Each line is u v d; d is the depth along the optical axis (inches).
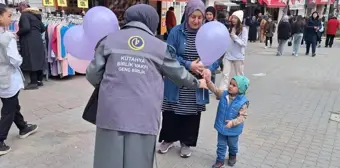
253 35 766.5
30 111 199.8
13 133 168.1
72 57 133.6
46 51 268.5
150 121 89.1
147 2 447.5
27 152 148.3
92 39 109.4
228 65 251.3
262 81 322.3
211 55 116.3
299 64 438.3
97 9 109.5
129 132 87.4
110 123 87.7
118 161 88.6
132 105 86.8
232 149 141.3
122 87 87.0
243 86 131.0
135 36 89.2
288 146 167.3
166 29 448.5
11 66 140.2
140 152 89.7
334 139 178.5
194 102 139.6
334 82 329.7
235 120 132.7
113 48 88.4
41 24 249.3
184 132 147.3
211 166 143.9
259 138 176.1
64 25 270.2
